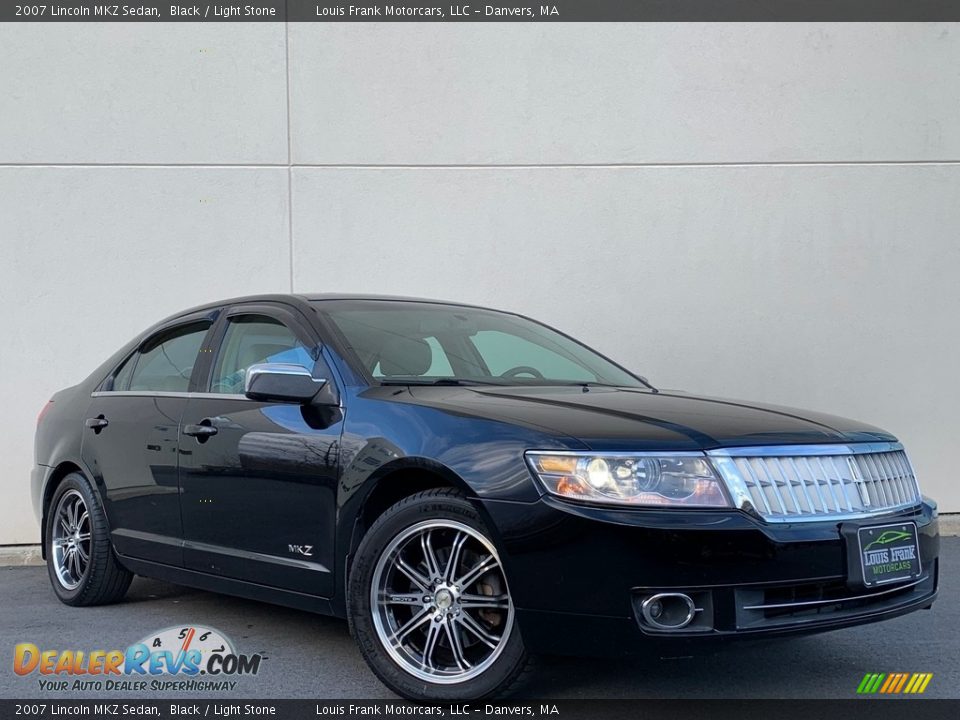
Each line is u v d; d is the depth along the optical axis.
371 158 8.02
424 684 3.77
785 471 3.64
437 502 3.72
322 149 8.00
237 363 4.87
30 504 7.81
